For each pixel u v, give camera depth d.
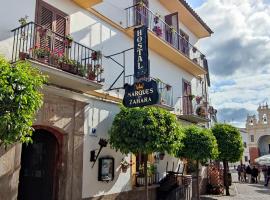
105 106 10.88
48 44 8.95
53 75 8.12
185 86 17.84
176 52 15.43
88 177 9.70
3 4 8.07
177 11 17.62
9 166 7.36
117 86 11.65
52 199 9.05
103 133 10.56
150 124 9.11
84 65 9.29
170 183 13.04
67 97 9.22
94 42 10.98
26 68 4.89
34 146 9.85
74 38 10.15
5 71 4.44
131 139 9.17
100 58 9.88
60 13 9.73
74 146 9.33
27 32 8.11
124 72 11.80
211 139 12.81
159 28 14.34
